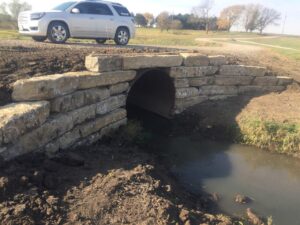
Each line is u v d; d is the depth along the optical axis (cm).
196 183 805
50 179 566
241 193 774
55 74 820
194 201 704
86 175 630
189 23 8231
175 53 1234
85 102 857
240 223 639
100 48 1206
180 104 1232
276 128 1033
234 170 890
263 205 731
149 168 739
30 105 661
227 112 1176
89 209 517
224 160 947
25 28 1375
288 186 825
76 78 812
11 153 587
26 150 627
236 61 1423
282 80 1384
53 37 1368
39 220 470
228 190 783
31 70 829
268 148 1020
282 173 891
